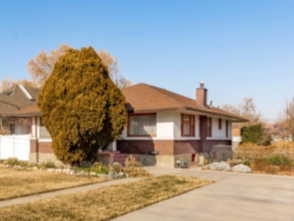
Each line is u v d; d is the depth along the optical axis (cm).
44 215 632
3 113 2659
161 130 1695
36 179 1091
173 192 898
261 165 1530
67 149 1323
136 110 1666
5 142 1989
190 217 651
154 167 1650
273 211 711
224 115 2152
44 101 1364
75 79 1312
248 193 927
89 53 1370
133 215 658
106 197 809
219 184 1094
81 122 1291
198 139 1975
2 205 714
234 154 1833
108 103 1361
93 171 1211
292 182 1157
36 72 4178
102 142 1370
